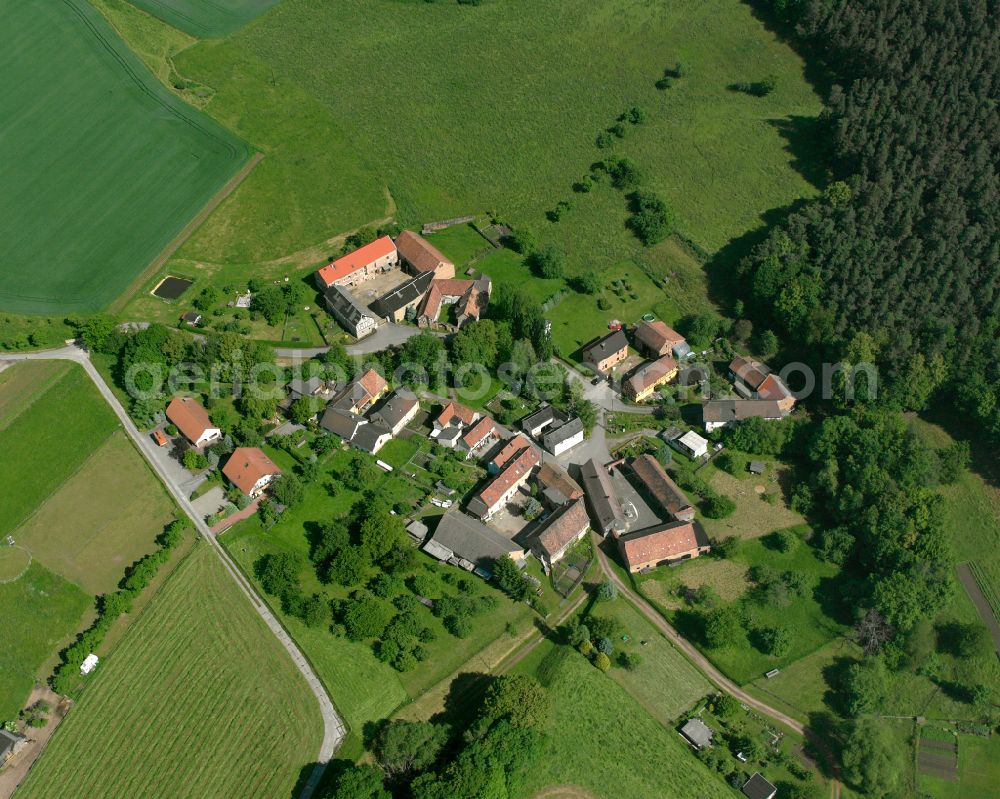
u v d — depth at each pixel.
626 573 140.62
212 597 131.00
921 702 130.12
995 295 163.88
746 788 116.50
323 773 114.44
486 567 135.00
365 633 125.12
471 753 109.06
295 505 142.25
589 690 124.12
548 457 155.50
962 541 148.25
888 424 154.88
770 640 131.25
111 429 151.38
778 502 151.62
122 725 117.81
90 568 133.62
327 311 174.62
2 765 114.00
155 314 171.25
